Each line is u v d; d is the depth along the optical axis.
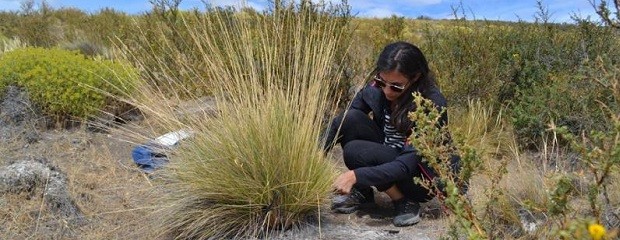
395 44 2.96
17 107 5.11
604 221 2.39
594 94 3.98
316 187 3.09
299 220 3.09
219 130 3.11
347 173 2.95
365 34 6.54
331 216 3.28
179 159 3.19
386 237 2.96
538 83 4.90
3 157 4.30
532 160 3.97
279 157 3.00
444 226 3.00
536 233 2.10
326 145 3.38
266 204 3.01
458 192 1.79
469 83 5.04
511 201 3.01
